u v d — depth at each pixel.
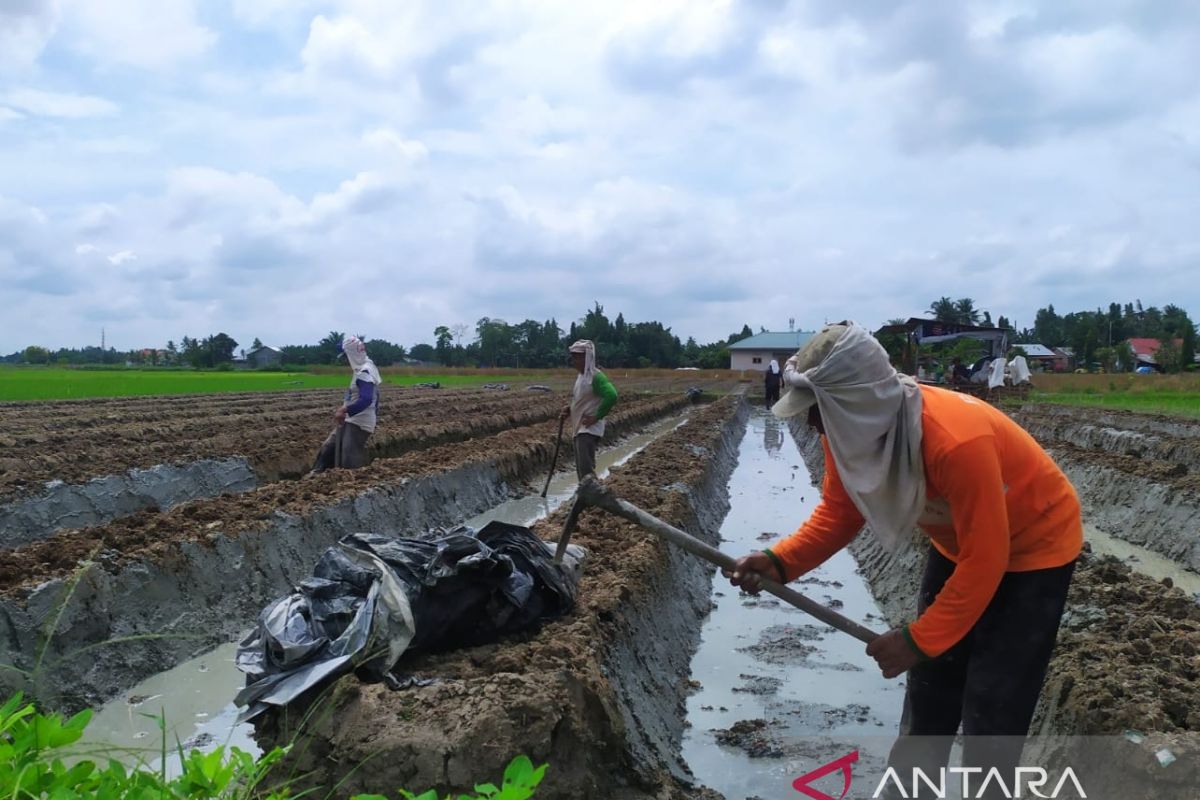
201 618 7.12
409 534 10.77
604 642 5.45
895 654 3.33
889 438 3.23
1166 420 22.20
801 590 8.99
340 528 9.48
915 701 3.88
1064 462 15.19
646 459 14.34
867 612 8.27
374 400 11.98
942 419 3.19
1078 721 4.30
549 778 4.16
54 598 6.04
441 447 15.12
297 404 27.86
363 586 4.96
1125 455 14.23
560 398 32.88
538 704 4.22
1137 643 5.09
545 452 16.92
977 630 3.49
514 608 5.21
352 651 4.57
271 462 13.45
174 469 11.59
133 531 7.48
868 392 3.21
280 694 4.45
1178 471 11.93
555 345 93.12
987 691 3.39
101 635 6.26
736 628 7.79
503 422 22.41
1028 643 3.35
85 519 9.87
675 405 35.28
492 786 2.66
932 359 34.97
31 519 9.16
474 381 55.81
